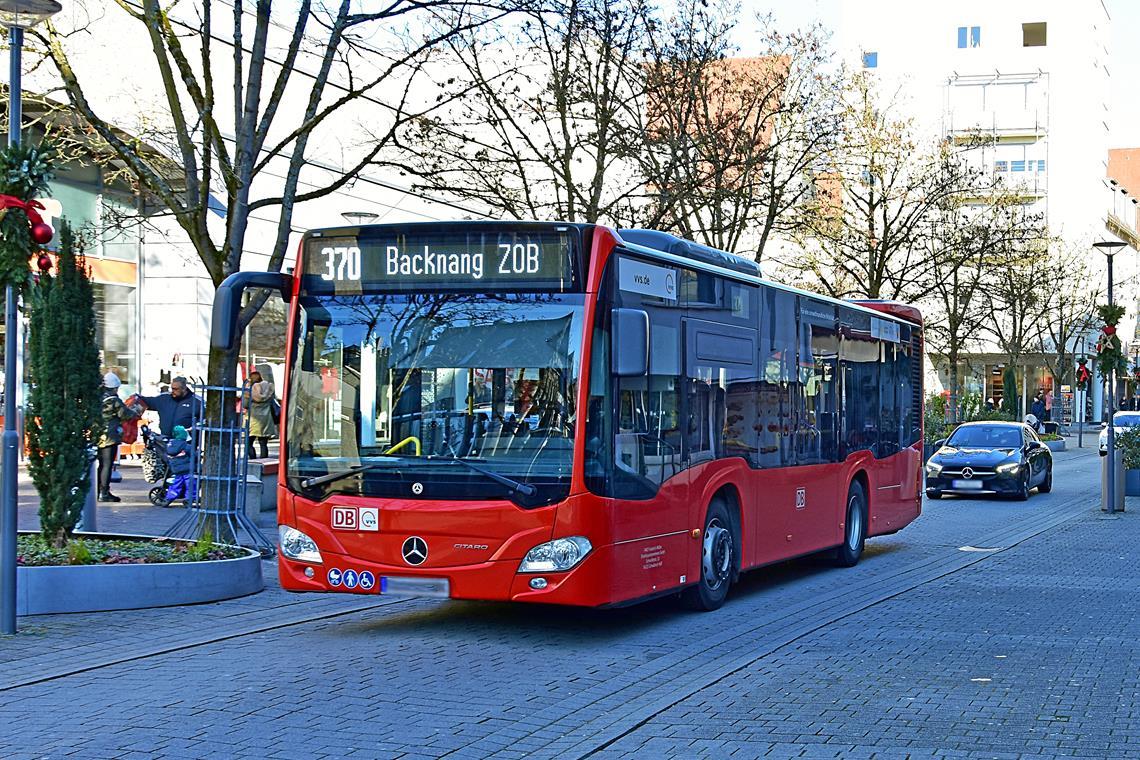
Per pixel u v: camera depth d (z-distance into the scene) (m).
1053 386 75.81
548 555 9.46
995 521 22.41
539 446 9.57
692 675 8.69
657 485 10.49
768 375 12.88
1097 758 6.43
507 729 7.13
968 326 47.00
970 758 6.45
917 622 11.00
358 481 9.86
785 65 27.80
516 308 9.78
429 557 9.62
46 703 7.71
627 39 21.81
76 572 11.07
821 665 9.00
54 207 25.05
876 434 16.34
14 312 9.97
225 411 13.77
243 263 27.05
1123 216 94.19
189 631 10.28
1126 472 27.25
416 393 9.85
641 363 9.44
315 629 10.59
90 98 22.25
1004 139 76.31
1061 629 10.57
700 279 11.41
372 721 7.30
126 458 28.89
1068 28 75.62
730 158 24.34
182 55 14.18
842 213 39.16
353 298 10.12
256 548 13.95
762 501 12.66
